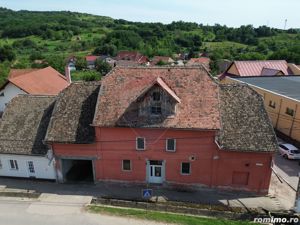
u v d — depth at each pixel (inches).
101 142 1135.6
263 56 4311.0
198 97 1107.9
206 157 1102.4
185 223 952.3
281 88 1827.0
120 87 1163.9
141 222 958.4
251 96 1192.8
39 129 1243.8
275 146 1058.1
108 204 1064.2
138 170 1165.7
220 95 1206.9
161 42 7554.1
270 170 1082.7
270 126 1107.9
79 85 1278.3
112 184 1203.2
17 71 2504.9
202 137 1072.2
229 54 5442.9
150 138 1103.6
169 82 1147.3
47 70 2233.0
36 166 1221.1
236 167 1099.9
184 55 6122.1
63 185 1203.9
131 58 5506.9
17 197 1114.1
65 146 1160.2
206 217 990.4
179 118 1073.5
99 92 1167.0
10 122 1279.5
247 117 1140.5
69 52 6614.2
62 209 1035.9
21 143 1213.1
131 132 1103.6
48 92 1919.3
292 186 1182.3
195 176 1140.5
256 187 1114.1
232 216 980.6
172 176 1155.3
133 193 1143.0
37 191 1158.3
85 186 1197.1
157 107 1083.9
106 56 5876.0
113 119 1099.9
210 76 1157.7
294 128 1557.6
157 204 1031.6
